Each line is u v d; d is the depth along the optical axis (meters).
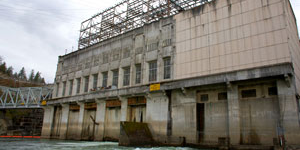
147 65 33.88
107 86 38.47
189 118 27.11
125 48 37.69
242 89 24.56
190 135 26.48
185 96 28.16
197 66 27.98
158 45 32.72
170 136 27.75
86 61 44.34
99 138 36.09
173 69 30.20
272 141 21.42
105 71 39.84
